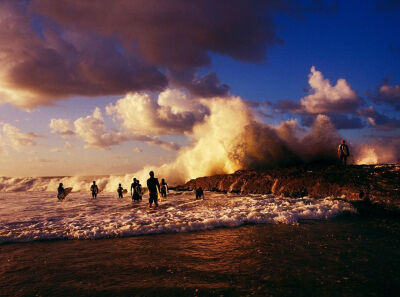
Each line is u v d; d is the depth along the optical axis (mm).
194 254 4840
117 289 3498
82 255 4953
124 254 4953
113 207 12086
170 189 23250
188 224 6930
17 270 4270
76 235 6297
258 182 16438
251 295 3203
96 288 3555
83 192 28031
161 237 6117
